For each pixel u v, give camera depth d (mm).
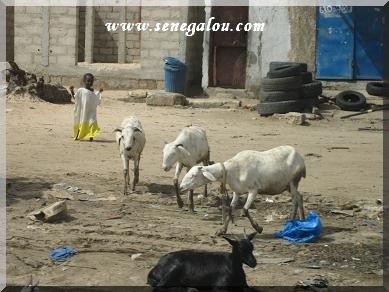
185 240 8938
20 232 9188
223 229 9102
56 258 8164
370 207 11125
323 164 15164
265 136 19281
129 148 11359
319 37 26531
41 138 17625
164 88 27719
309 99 23422
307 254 8484
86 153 15656
